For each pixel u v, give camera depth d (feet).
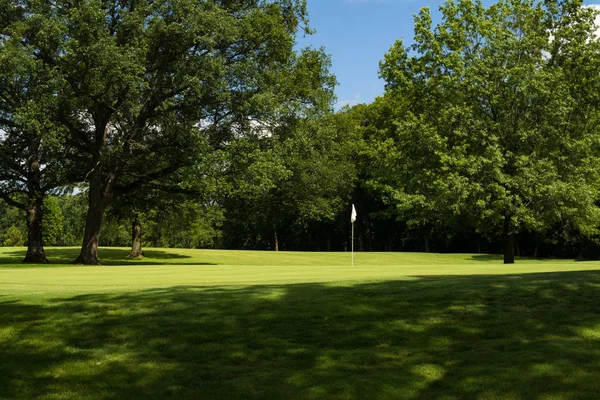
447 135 102.78
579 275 32.55
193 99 88.12
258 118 95.66
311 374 19.75
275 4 102.22
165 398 18.42
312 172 120.98
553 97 95.14
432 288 29.50
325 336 23.17
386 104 152.97
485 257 162.30
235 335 23.44
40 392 19.07
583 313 24.64
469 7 106.52
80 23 80.12
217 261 139.44
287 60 100.99
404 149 109.29
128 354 21.97
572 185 93.20
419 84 108.17
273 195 123.65
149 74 95.25
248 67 91.66
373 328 23.88
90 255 100.22
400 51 120.98
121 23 86.12
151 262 127.65
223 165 93.50
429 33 107.55
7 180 110.52
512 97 95.71
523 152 98.89
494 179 95.66
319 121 106.01
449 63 101.30
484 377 18.78
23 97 84.69
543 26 105.70
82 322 25.00
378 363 20.59
